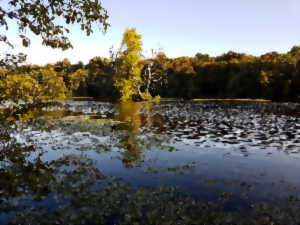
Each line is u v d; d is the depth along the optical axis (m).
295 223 5.55
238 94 78.25
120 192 7.09
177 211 6.03
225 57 111.00
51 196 6.80
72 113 30.86
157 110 34.44
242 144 13.19
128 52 58.19
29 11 5.06
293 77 68.00
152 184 7.80
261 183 7.90
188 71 92.00
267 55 93.19
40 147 12.33
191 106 42.09
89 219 5.69
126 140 14.15
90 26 5.67
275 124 20.12
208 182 7.97
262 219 5.72
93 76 104.00
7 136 6.05
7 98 5.79
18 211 5.98
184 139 14.48
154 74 70.56
